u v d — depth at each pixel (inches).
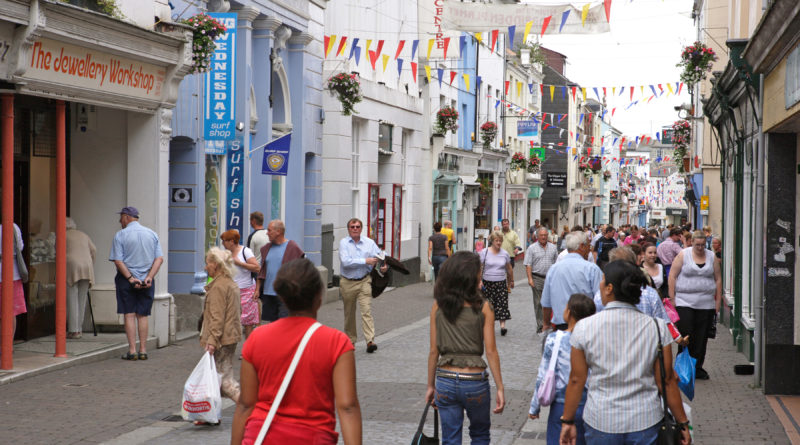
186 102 619.5
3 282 437.4
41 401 391.9
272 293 511.8
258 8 738.8
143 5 538.9
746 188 590.2
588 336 216.5
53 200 552.1
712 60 861.8
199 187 642.2
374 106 1083.3
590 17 742.5
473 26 827.4
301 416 172.9
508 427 369.1
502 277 672.4
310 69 879.7
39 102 534.9
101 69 493.4
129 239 509.0
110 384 434.9
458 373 261.0
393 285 1159.6
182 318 631.2
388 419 377.4
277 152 722.8
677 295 477.7
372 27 1125.7
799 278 434.6
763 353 445.1
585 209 3208.7
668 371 215.0
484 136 1680.6
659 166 3796.8
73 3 473.4
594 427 213.9
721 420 382.0
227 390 381.1
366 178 1074.1
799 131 432.8
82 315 551.8
